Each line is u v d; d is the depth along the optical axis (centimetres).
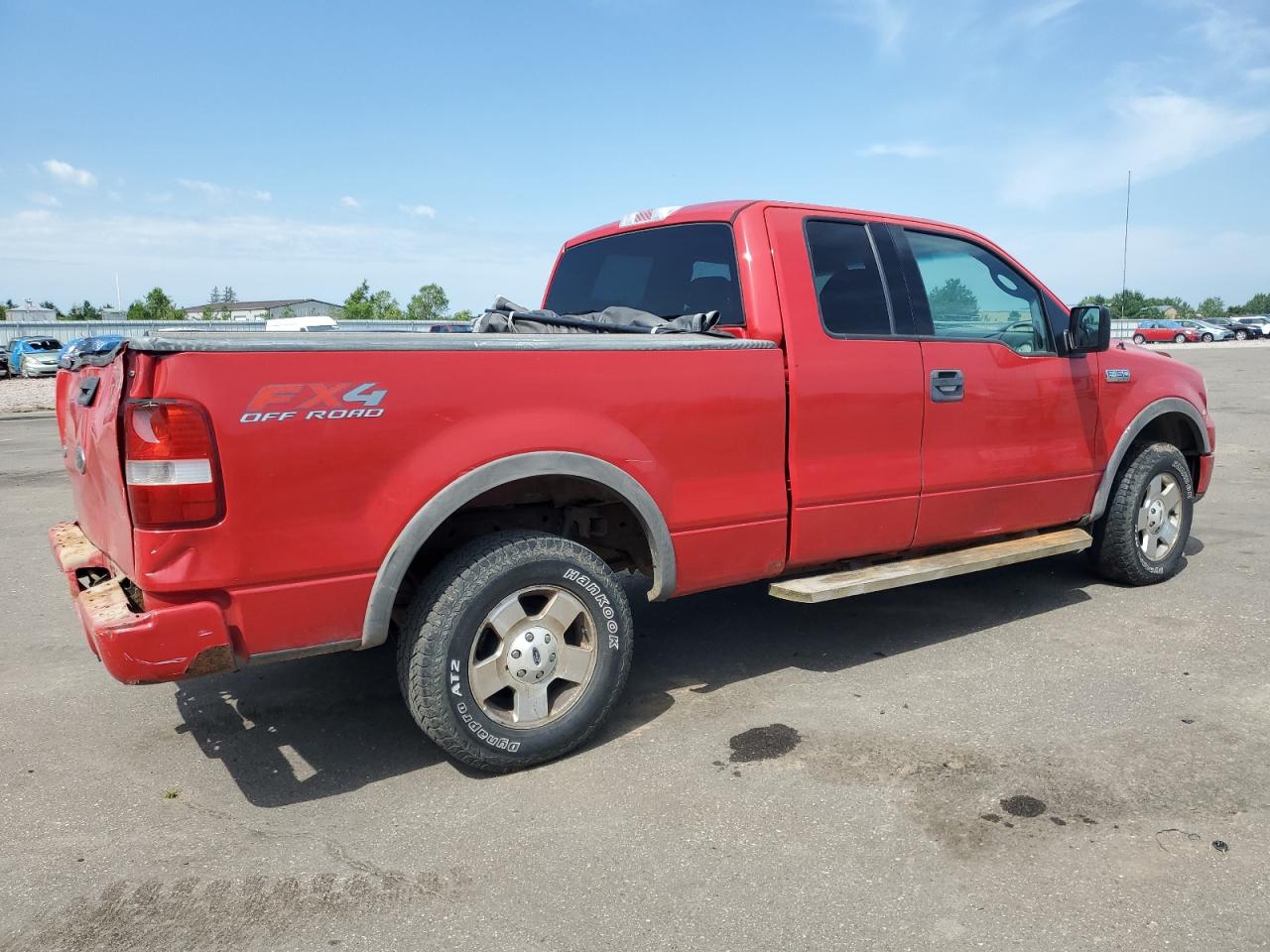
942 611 520
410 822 307
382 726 386
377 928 251
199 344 274
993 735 359
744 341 379
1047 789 316
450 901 262
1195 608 512
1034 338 493
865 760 342
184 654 280
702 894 263
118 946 245
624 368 348
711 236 420
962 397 447
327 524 296
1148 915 249
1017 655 446
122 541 295
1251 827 290
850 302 417
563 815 308
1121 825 293
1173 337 5088
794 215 411
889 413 420
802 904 257
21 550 707
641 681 427
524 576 330
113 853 290
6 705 410
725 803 313
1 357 3581
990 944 239
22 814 315
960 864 275
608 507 395
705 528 377
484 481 318
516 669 333
